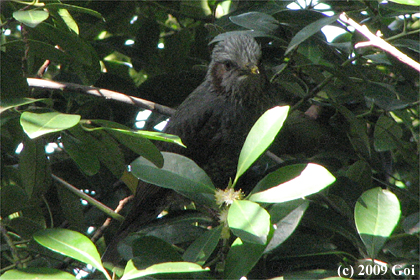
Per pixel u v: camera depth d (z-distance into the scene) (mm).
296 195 4551
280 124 4867
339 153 8445
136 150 4883
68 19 6926
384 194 5473
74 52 6680
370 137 9016
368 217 5344
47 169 7090
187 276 4938
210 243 5109
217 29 8141
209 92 9227
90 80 7711
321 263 6480
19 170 7137
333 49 7832
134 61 9680
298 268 6500
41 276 4293
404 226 5902
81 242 4598
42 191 7137
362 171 7520
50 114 4484
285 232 5266
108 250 7473
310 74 7887
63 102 9125
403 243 6469
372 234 5254
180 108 9195
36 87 7766
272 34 7211
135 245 5145
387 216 5340
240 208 4473
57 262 7129
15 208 7145
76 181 8836
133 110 9094
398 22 9641
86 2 8812
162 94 9219
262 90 9094
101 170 8633
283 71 7980
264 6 7660
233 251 4973
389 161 9258
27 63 7203
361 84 8031
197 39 9484
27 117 4375
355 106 9070
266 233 4254
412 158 8359
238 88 8883
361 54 7270
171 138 4320
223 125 9047
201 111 9039
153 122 9352
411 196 7148
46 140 7422
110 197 9031
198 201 5438
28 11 5355
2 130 7625
